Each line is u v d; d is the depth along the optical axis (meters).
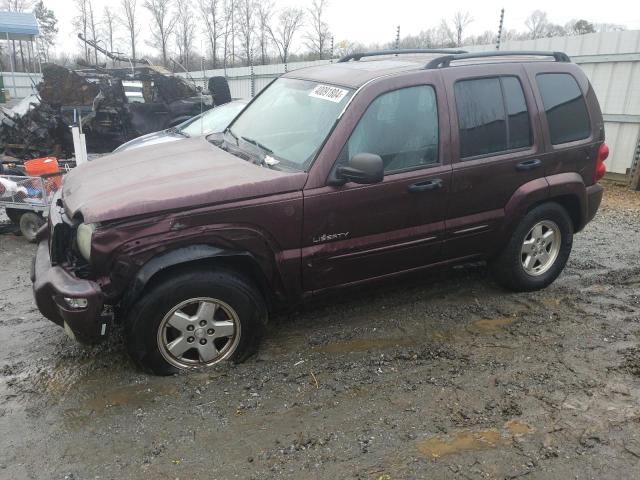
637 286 5.12
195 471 2.76
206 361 3.62
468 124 4.16
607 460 2.83
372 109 3.81
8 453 2.89
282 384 3.51
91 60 38.94
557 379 3.56
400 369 3.69
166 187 3.39
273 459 2.84
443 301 4.76
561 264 4.98
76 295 3.19
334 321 4.39
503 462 2.81
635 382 3.53
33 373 3.67
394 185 3.83
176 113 11.16
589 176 4.88
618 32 9.41
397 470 2.75
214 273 3.47
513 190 4.42
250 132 4.38
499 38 10.64
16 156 10.63
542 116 4.51
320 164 3.63
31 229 6.82
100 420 3.16
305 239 3.66
